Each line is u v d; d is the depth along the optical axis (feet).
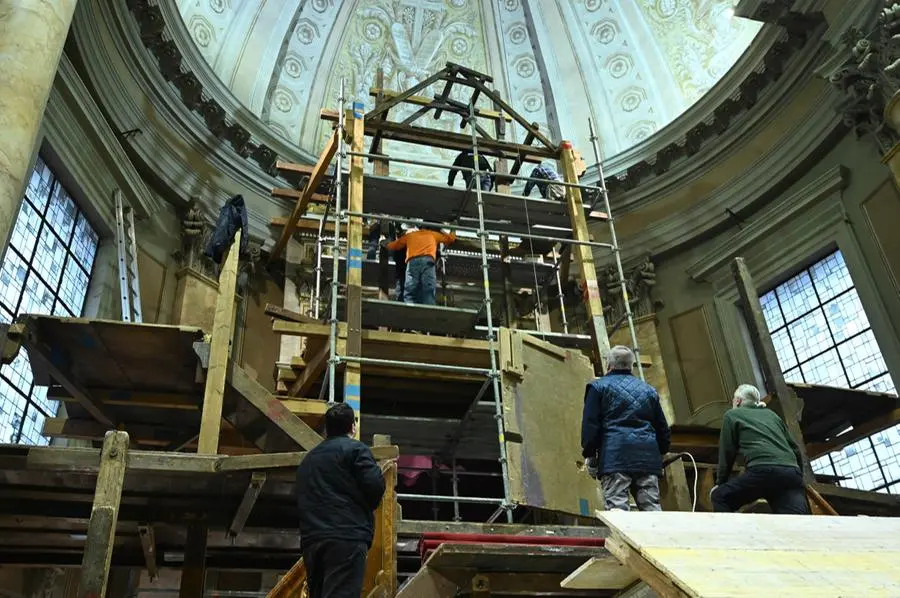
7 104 24.43
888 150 39.58
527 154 37.11
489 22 62.64
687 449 35.65
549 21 62.28
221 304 24.40
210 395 22.74
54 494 21.65
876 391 40.29
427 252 33.68
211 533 26.04
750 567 10.41
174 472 19.52
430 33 62.44
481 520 41.78
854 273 42.70
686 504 32.17
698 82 56.13
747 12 45.93
